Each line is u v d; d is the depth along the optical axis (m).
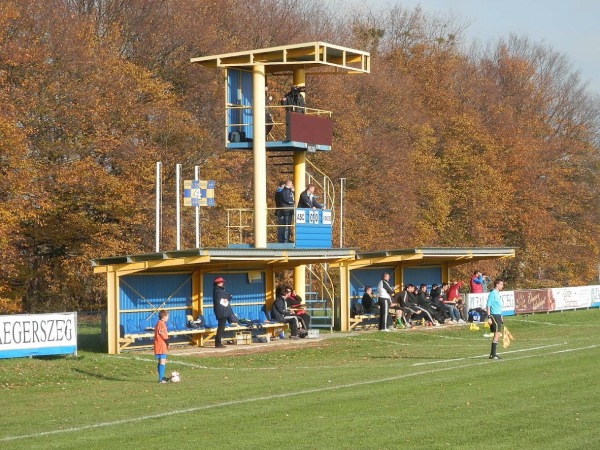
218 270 37.69
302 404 19.69
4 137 40.84
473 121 80.44
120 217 48.31
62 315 29.17
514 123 86.75
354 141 65.19
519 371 25.02
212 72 57.19
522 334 43.41
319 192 62.81
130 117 49.41
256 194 39.59
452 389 21.55
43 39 46.69
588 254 88.88
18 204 42.25
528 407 18.86
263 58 39.97
